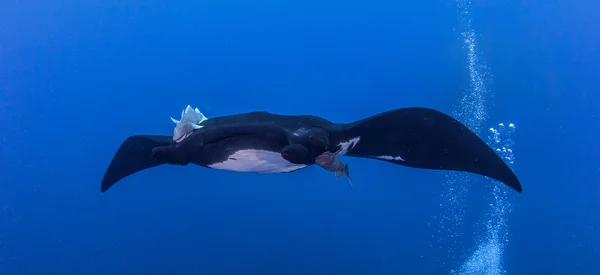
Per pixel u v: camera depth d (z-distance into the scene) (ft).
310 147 9.29
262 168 10.85
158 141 12.42
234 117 9.82
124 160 13.67
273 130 9.50
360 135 10.84
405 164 11.78
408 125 10.67
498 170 9.93
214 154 10.09
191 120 9.67
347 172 9.53
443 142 10.55
